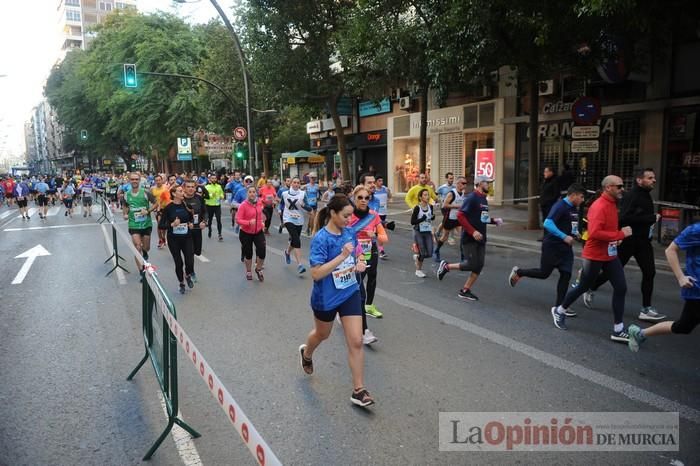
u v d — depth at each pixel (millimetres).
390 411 4062
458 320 6344
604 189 5496
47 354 5504
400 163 25703
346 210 4113
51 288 8688
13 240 15539
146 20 37188
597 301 7137
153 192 12953
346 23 17281
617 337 5477
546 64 11930
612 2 7570
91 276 9586
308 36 20688
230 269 9977
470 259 7227
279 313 6836
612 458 3379
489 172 18938
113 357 5367
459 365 4934
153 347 4320
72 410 4199
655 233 11703
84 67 45719
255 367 4988
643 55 12289
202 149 48219
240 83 28031
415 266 9836
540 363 4938
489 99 20016
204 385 4625
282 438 3688
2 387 4680
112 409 4207
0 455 3551
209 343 5691
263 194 14688
